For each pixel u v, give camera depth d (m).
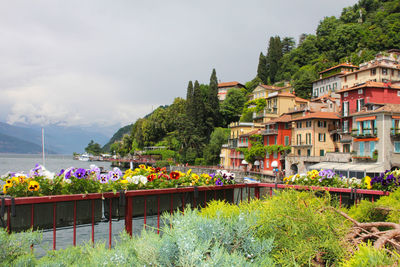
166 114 130.38
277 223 3.42
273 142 60.53
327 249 3.10
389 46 99.56
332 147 53.66
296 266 2.88
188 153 94.88
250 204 4.41
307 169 49.22
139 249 2.90
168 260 2.74
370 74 58.81
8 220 4.87
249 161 65.56
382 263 2.44
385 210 4.48
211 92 108.00
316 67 108.81
